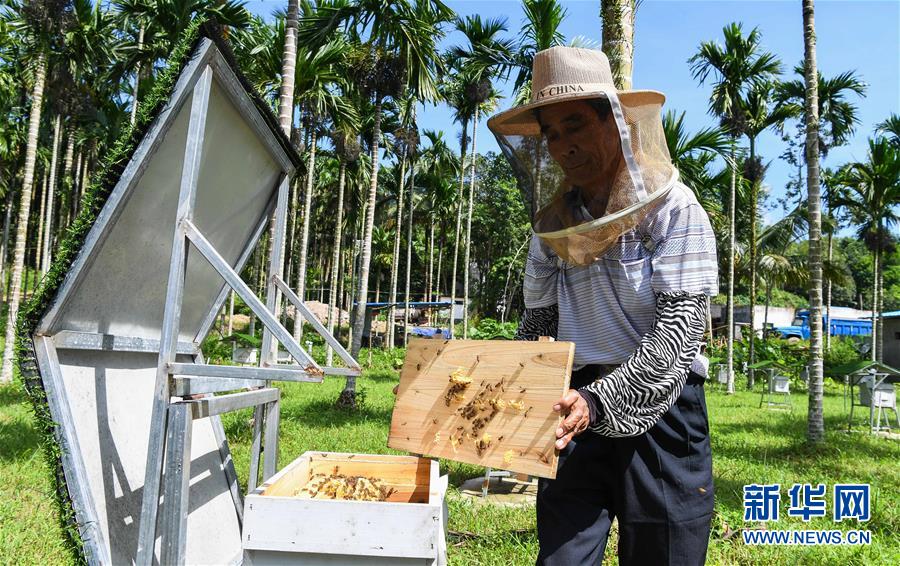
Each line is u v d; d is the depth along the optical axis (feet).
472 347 5.98
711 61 51.85
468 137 66.18
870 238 62.64
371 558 5.31
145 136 5.94
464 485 18.03
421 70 36.68
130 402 7.66
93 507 6.00
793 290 176.96
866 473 22.65
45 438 5.90
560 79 5.57
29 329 5.94
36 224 105.70
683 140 43.45
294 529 5.26
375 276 151.64
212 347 45.50
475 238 134.92
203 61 6.23
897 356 91.76
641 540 5.67
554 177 6.04
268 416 8.72
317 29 34.73
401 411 6.18
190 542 7.81
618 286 5.77
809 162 28.50
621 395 5.17
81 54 49.11
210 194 8.02
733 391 57.62
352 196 95.71
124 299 7.23
